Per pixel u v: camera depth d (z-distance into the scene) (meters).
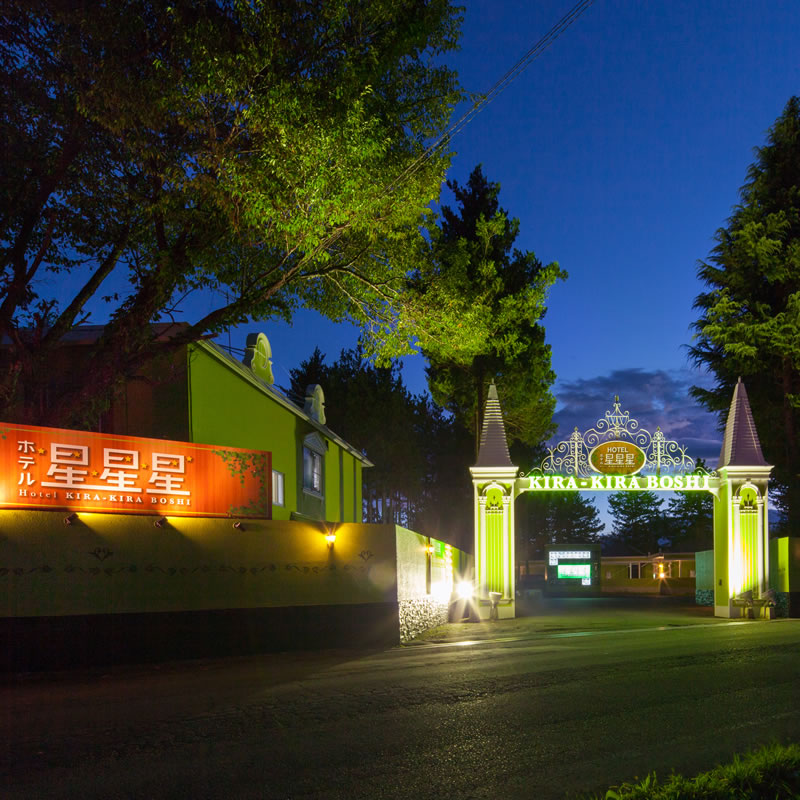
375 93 13.56
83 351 15.95
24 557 10.96
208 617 12.52
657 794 4.56
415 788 5.36
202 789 5.36
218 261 13.95
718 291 30.41
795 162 30.00
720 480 21.80
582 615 23.58
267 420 20.16
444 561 21.66
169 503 12.48
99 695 8.85
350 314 16.45
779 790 4.59
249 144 12.31
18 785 5.48
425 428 51.12
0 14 11.27
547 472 21.39
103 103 10.96
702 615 22.98
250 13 10.95
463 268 17.66
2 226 12.70
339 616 13.96
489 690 8.89
